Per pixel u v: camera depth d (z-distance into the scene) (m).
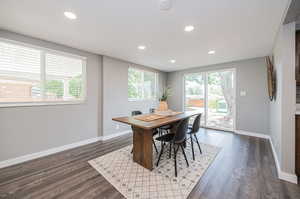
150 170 2.05
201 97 4.92
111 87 3.76
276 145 2.36
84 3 1.54
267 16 1.76
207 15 1.75
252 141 3.36
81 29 2.16
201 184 1.75
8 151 2.21
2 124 2.16
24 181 1.79
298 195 1.55
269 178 1.87
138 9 1.64
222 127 4.47
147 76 5.09
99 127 3.57
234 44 2.75
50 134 2.67
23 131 2.36
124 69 4.11
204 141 3.37
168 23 1.96
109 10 1.67
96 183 1.76
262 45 2.80
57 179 1.84
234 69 4.11
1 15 1.78
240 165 2.21
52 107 2.71
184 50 3.13
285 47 1.85
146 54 3.45
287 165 1.84
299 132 1.81
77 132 3.10
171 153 2.66
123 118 2.47
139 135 2.24
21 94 2.36
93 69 3.40
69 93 3.00
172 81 5.70
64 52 2.85
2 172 2.00
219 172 2.01
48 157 2.51
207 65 4.62
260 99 3.69
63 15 1.78
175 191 1.62
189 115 2.88
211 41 2.60
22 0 1.49
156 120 2.29
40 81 2.57
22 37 2.33
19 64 2.34
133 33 2.28
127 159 2.43
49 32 2.26
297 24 1.86
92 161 2.35
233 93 4.19
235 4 1.53
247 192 1.60
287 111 1.85
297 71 1.96
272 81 2.64
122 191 1.61
